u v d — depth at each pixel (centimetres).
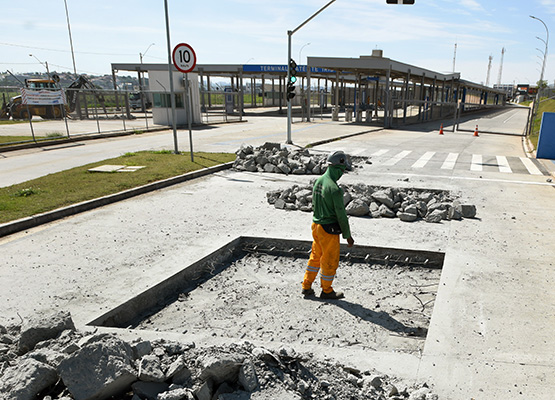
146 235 706
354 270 626
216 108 5897
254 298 530
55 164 1389
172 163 1349
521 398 321
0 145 1734
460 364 364
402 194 903
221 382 301
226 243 666
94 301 469
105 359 286
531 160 1636
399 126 3419
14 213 778
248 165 1332
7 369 293
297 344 390
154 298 512
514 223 802
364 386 321
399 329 456
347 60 3309
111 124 3144
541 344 398
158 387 290
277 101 7150
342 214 483
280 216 831
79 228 744
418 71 3828
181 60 1334
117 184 1033
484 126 3666
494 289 516
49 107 3616
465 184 1159
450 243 682
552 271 574
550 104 5162
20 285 510
